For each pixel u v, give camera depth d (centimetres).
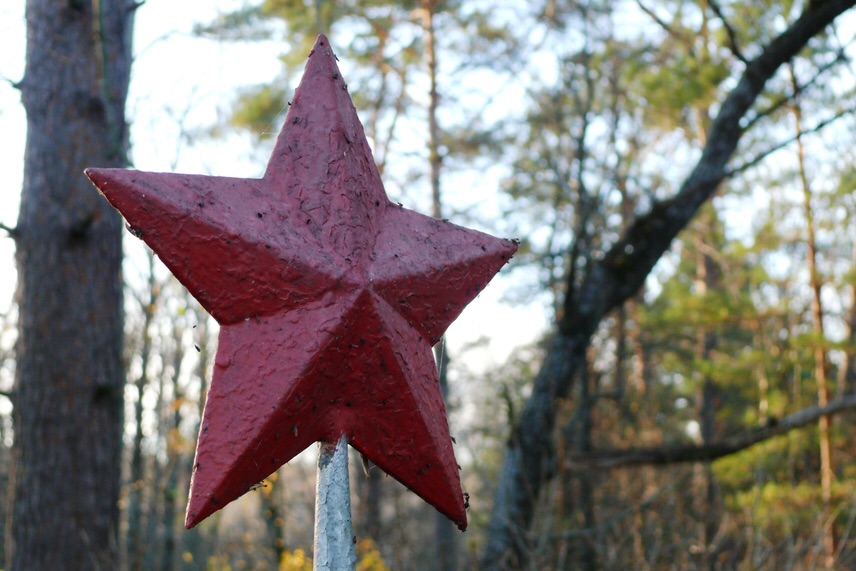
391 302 225
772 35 887
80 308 541
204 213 212
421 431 225
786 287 1411
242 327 213
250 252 212
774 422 826
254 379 210
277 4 1030
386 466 226
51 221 543
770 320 1443
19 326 546
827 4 764
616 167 1002
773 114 1108
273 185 228
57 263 541
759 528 718
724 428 1881
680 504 846
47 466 525
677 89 975
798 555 656
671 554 719
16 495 528
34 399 531
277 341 212
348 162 230
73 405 533
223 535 1034
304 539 976
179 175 215
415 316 231
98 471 536
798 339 1209
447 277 238
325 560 212
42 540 517
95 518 531
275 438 211
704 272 1809
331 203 226
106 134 567
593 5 995
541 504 700
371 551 703
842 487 955
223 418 207
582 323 847
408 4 1233
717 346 1827
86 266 548
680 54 1035
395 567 682
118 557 548
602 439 1566
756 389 1386
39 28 564
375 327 218
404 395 222
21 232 547
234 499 209
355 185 229
